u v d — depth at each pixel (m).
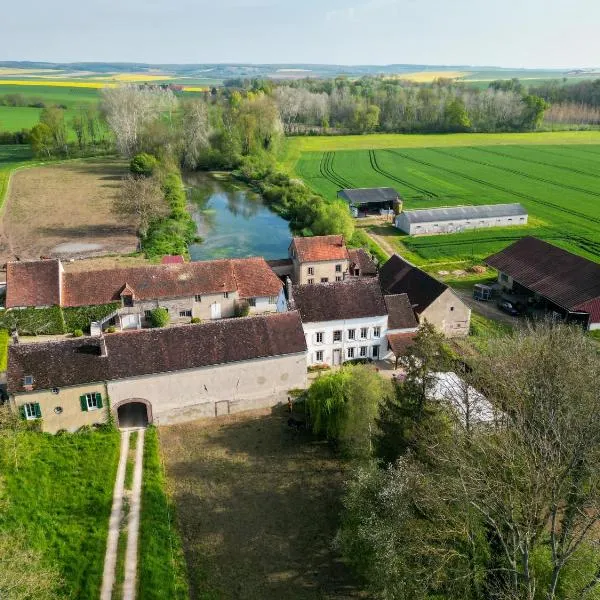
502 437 36.84
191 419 56.22
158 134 177.62
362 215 131.00
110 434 52.62
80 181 163.25
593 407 38.28
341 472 48.91
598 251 105.12
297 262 89.19
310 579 38.59
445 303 71.00
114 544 40.50
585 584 31.33
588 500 31.61
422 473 35.25
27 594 30.70
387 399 44.94
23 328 71.31
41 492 44.66
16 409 50.97
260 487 47.09
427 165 189.12
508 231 119.25
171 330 56.38
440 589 32.56
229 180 174.12
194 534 42.12
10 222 125.25
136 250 106.81
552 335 53.25
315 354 67.19
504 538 34.09
